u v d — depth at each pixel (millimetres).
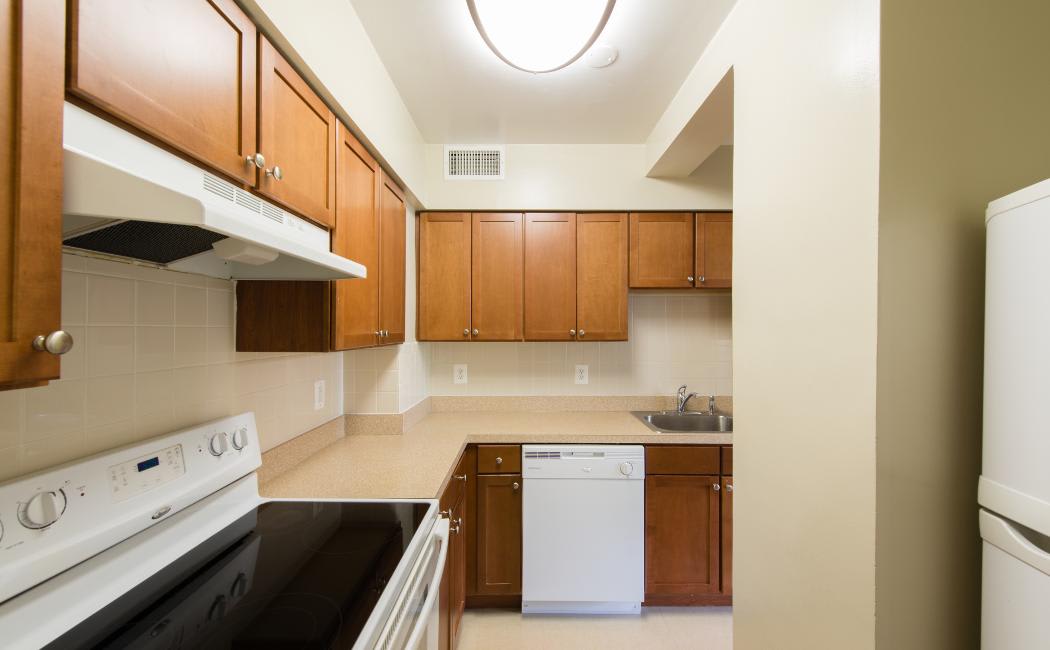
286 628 671
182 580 812
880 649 756
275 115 952
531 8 1193
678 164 2119
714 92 1466
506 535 1999
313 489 1296
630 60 1581
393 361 1982
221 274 1117
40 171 462
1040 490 622
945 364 773
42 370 466
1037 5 809
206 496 995
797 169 954
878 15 761
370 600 744
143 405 929
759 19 1099
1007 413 677
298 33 1017
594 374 2576
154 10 644
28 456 707
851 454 806
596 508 1977
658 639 1840
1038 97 804
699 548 2000
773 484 1027
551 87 1772
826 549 865
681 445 2008
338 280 1239
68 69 522
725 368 2580
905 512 762
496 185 2289
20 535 634
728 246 2314
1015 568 662
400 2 1312
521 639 1832
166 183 681
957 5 784
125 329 893
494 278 2289
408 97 1836
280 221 988
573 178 2301
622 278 2293
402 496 1239
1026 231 647
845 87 825
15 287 442
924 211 769
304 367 1619
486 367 2566
